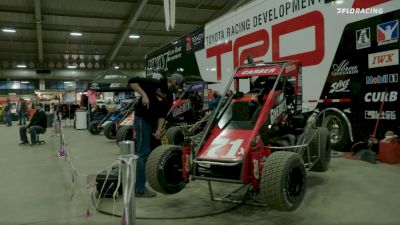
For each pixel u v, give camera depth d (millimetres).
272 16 6973
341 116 5852
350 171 4785
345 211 3256
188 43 10328
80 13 17422
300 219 3080
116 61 29469
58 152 7266
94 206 3572
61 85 31109
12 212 3496
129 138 7496
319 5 6074
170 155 3520
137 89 3867
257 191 3623
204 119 5664
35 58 27812
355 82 5637
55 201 3863
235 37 8047
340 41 5797
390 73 5168
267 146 3473
